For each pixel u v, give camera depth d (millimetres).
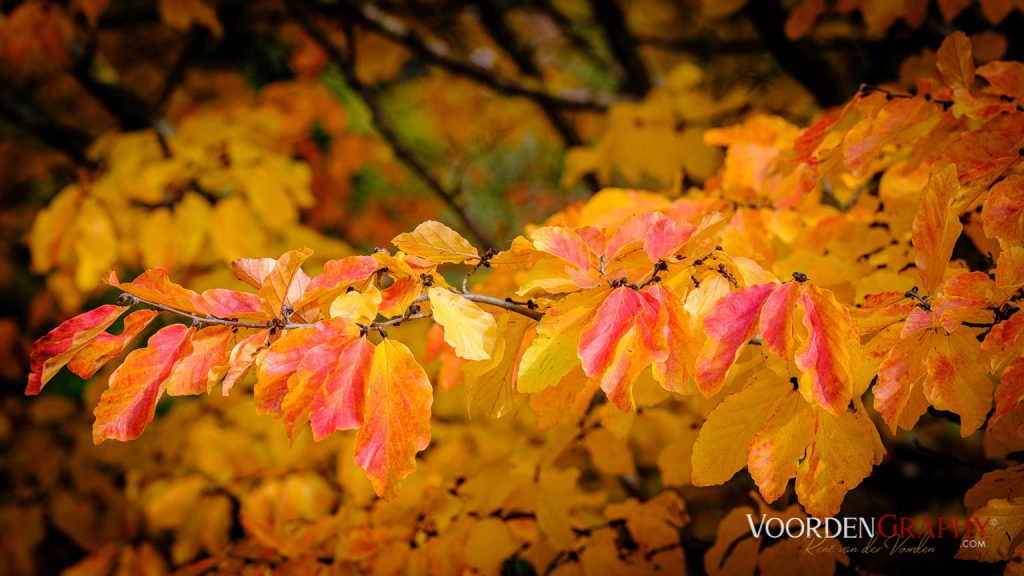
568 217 1625
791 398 1357
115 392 1322
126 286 1324
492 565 1652
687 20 4082
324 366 1311
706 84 3627
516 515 1708
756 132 1688
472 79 3475
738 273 1380
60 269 2568
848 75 3297
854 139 1484
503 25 3943
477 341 1340
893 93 1492
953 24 2250
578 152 2516
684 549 1811
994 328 1326
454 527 1686
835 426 1352
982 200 1435
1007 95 1454
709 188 1655
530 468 1714
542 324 1341
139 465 2555
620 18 3561
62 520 2750
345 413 1308
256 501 1940
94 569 2156
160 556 2186
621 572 1684
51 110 3684
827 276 1522
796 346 1357
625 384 1316
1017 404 1326
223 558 1753
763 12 2559
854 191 1679
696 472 1369
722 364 1312
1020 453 1553
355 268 1365
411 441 1323
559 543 1653
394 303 1362
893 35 2412
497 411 1412
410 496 1723
